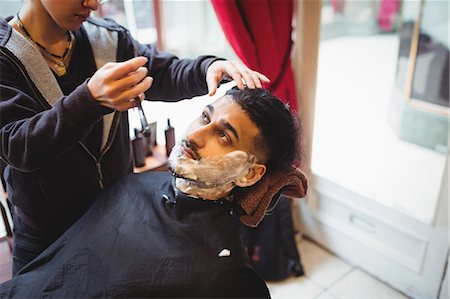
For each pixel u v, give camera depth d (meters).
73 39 0.82
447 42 2.17
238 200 0.76
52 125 0.55
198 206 0.73
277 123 0.70
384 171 2.06
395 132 2.52
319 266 1.80
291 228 1.74
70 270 0.71
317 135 2.21
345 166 2.04
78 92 0.54
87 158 0.83
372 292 1.65
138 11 1.55
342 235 1.79
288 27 1.53
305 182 0.80
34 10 0.73
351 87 2.81
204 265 0.65
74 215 0.86
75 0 0.68
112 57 0.86
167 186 0.79
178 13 1.61
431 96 2.30
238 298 0.65
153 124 1.44
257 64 1.47
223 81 0.80
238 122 0.68
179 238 0.69
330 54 3.06
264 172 0.73
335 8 3.23
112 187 0.85
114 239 0.72
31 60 0.72
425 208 1.64
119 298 0.65
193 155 0.69
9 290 0.73
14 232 0.89
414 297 1.59
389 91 2.78
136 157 1.32
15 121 0.62
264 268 1.69
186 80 0.86
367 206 1.65
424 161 2.23
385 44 3.21
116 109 0.56
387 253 1.63
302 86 1.69
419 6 2.27
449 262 1.40
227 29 1.38
